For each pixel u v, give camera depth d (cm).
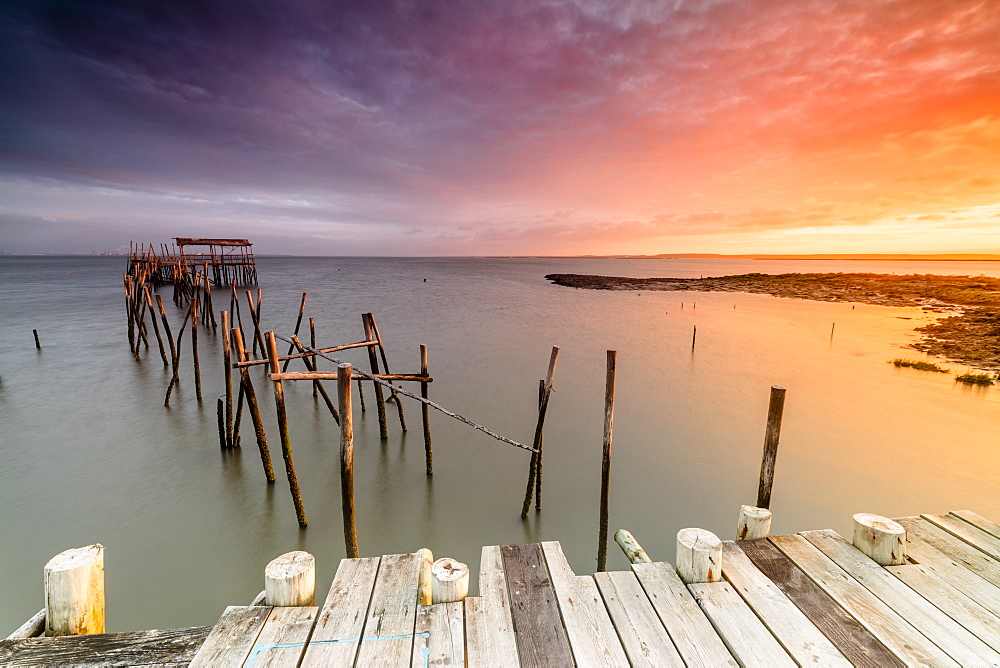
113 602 713
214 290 5188
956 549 495
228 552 826
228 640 348
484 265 17575
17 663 332
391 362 2061
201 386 1675
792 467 1117
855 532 489
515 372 1933
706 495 1001
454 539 862
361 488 1025
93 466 1109
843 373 1936
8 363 2014
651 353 2294
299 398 1569
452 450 1205
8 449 1189
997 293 4894
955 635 375
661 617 388
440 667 333
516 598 407
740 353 2302
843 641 367
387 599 398
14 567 778
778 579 439
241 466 1114
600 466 1127
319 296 4894
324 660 335
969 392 1681
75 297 4506
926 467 1116
